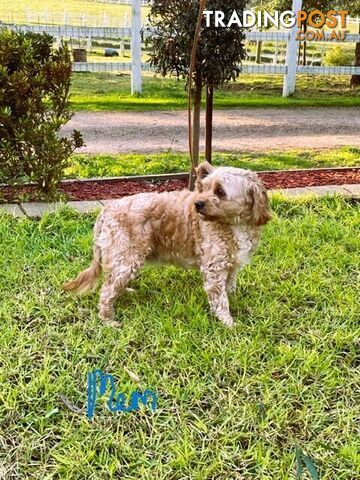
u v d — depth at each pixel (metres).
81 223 1.88
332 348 1.27
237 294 1.49
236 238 1.34
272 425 1.05
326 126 3.72
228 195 1.28
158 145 3.08
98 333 1.30
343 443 1.02
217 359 1.21
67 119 2.07
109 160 2.72
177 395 1.11
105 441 1.00
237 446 1.00
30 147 2.01
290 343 1.29
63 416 1.07
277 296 1.47
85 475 0.94
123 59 5.74
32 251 1.67
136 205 1.38
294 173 2.52
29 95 1.97
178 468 0.95
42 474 0.94
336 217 1.97
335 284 1.52
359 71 4.80
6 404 1.07
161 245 1.40
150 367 1.19
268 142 3.22
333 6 5.18
